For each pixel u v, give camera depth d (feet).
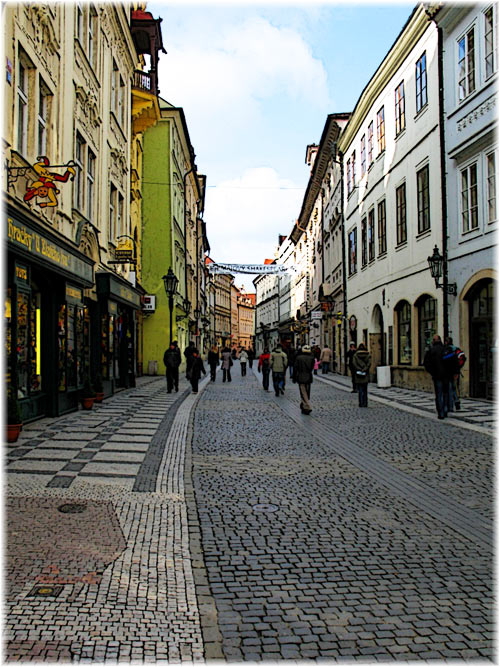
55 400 42.60
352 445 34.42
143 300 99.81
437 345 44.50
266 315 331.36
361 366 54.60
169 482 24.90
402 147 74.08
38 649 11.48
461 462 29.37
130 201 81.35
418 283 68.23
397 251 76.54
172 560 16.20
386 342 81.92
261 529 19.01
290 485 24.84
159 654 11.44
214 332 316.40
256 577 15.19
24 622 12.50
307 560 16.38
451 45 58.13
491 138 50.29
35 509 20.33
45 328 42.19
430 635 12.32
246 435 38.19
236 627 12.55
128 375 73.51
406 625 12.73
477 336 55.31
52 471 25.96
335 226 124.77
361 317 98.53
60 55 42.98
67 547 16.85
